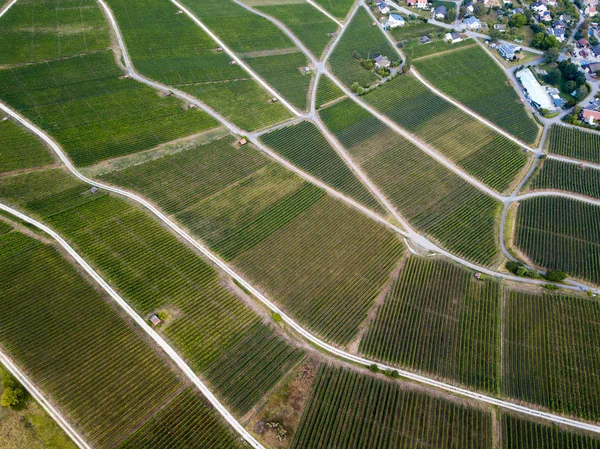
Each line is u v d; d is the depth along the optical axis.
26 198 108.12
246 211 112.69
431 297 97.25
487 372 85.31
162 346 83.31
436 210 118.69
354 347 87.44
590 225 116.12
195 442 72.19
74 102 140.12
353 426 75.75
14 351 79.31
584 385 83.94
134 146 128.00
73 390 75.81
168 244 101.69
